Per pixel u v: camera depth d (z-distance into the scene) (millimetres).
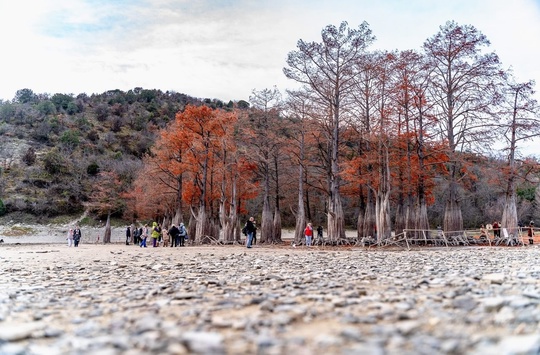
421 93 36719
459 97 37875
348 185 42312
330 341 4555
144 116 133500
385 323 5520
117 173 79812
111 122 127812
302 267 15039
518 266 13672
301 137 43906
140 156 111938
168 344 4516
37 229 79438
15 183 89250
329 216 37594
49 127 114625
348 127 40625
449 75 38344
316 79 38781
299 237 42781
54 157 94250
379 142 35250
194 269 14891
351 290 8570
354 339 4707
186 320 5934
